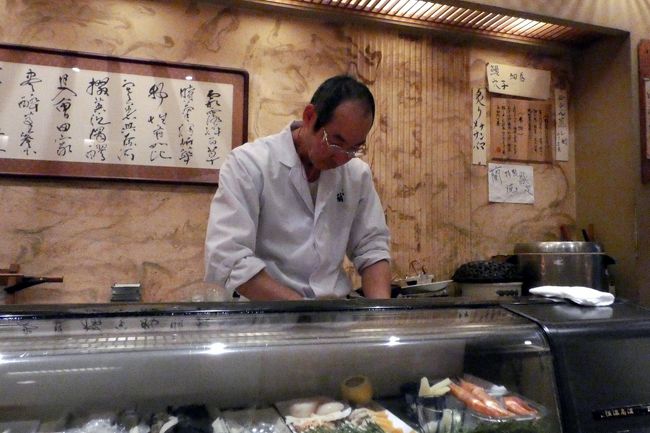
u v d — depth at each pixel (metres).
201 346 1.01
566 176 3.34
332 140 1.46
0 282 2.18
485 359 1.15
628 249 3.01
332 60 2.88
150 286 2.53
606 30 3.04
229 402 1.05
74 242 2.43
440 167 3.06
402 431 1.03
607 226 3.15
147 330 1.04
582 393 1.06
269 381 1.07
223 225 1.56
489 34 3.11
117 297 2.33
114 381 0.99
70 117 2.43
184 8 2.65
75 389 0.97
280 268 1.70
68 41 2.47
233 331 1.06
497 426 1.04
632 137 3.01
